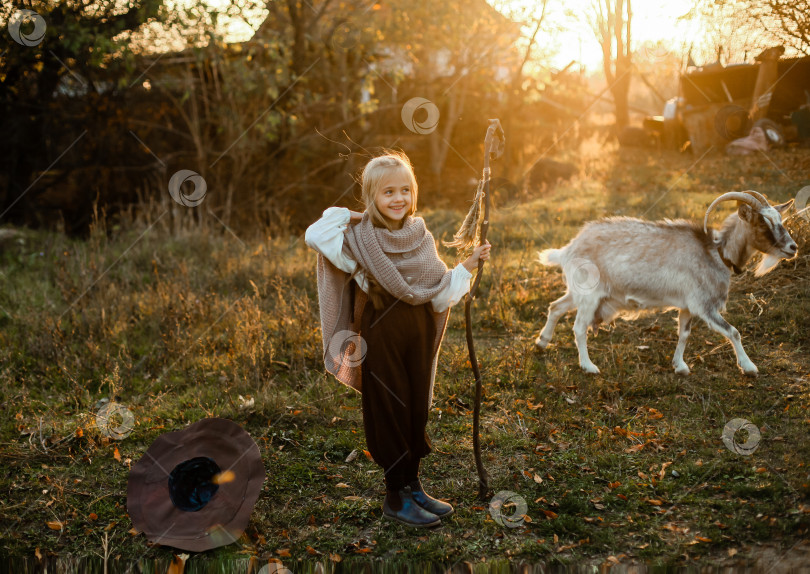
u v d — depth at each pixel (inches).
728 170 452.4
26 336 230.2
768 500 125.0
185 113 524.1
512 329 230.8
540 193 526.3
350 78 547.2
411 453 120.7
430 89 599.5
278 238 394.9
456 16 540.1
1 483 141.2
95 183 500.7
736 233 178.9
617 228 193.2
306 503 134.8
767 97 512.1
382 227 114.5
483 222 124.4
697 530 118.5
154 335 232.2
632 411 169.2
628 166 555.2
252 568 113.6
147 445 158.9
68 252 336.8
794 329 201.2
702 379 182.7
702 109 576.1
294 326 221.6
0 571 114.4
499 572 110.8
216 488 124.6
